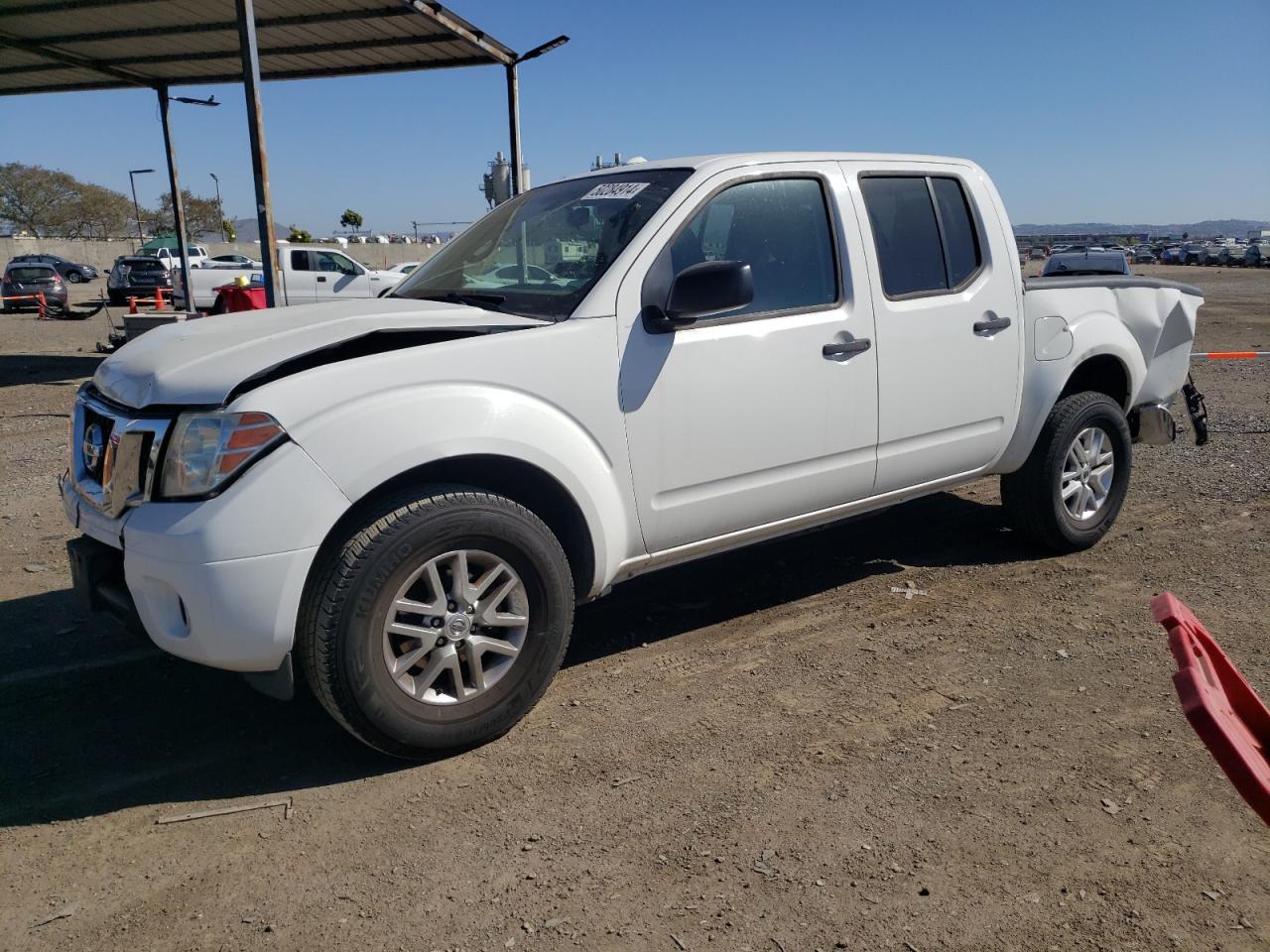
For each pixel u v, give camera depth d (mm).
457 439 3033
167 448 2908
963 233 4559
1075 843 2678
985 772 3045
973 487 6664
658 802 2914
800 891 2496
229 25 11734
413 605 3029
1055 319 4812
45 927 2418
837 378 3984
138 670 3943
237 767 3193
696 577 4941
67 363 14945
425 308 3586
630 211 3723
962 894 2469
